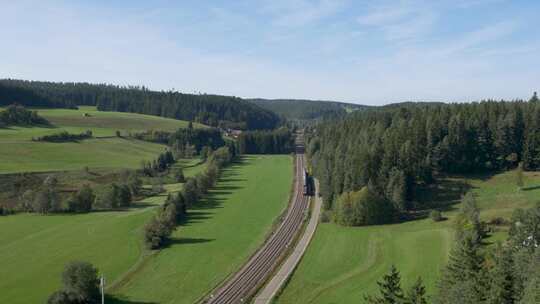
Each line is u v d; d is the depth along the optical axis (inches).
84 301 2923.2
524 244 2637.8
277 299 2979.8
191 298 3056.1
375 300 2509.8
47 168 6712.6
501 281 1988.2
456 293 2123.5
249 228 4766.2
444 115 6018.7
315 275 3358.8
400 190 4660.4
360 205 4554.6
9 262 3718.0
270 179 7559.1
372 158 5024.6
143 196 6210.6
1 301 2999.5
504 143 5516.7
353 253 3769.7
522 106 5812.0
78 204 5329.7
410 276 3053.6
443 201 4877.0
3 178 5925.2
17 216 5128.0
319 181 6756.9
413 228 4244.6
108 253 3927.2
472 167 5536.4
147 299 3046.3
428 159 5246.1
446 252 3346.5
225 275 3440.0
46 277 3390.7
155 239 4057.6
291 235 4473.4
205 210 5590.6
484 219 3823.8
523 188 4886.8
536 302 1761.8
